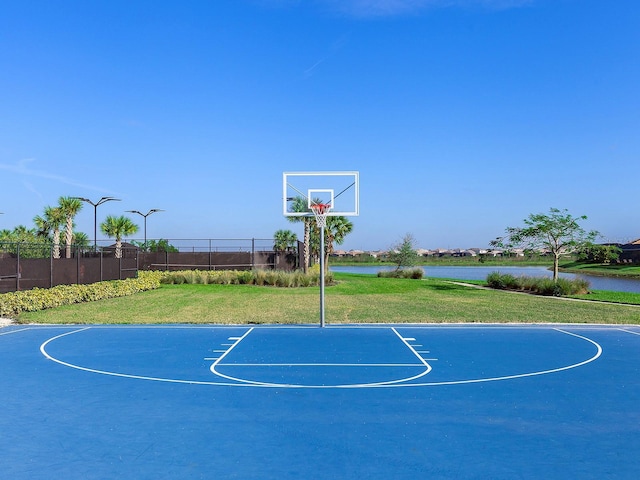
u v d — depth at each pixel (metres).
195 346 13.59
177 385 9.55
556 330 16.47
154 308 21.92
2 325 17.59
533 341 14.36
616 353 12.65
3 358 12.07
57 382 9.80
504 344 13.88
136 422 7.48
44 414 7.84
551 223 31.91
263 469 5.84
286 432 7.05
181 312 20.55
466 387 9.41
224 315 19.64
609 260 75.19
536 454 6.30
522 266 95.94
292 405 8.30
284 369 10.88
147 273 35.69
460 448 6.49
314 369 10.87
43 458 6.18
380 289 31.80
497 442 6.70
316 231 45.62
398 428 7.21
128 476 5.67
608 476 5.69
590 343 14.07
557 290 28.91
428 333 15.78
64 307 22.38
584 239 31.86
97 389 9.28
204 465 5.96
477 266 98.06
